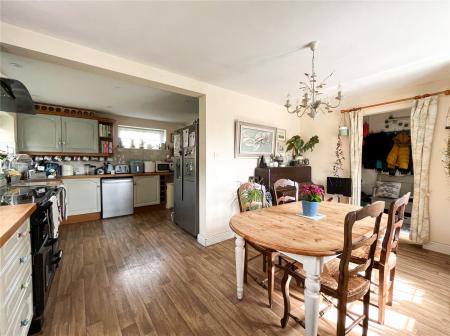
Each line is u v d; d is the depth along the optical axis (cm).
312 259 118
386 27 162
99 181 409
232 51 199
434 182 278
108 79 268
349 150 366
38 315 144
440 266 237
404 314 163
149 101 369
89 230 348
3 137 301
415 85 286
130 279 209
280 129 395
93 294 186
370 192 445
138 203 471
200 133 295
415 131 286
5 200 165
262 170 336
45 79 267
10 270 105
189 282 205
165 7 140
